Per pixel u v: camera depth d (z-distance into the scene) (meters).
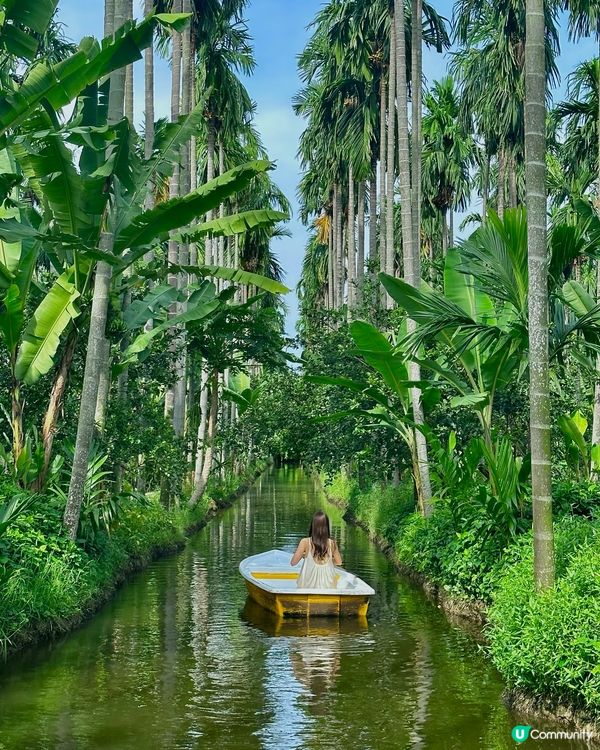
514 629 8.61
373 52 31.69
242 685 9.17
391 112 29.36
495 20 27.64
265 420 39.28
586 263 28.64
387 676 9.56
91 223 12.62
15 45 11.10
